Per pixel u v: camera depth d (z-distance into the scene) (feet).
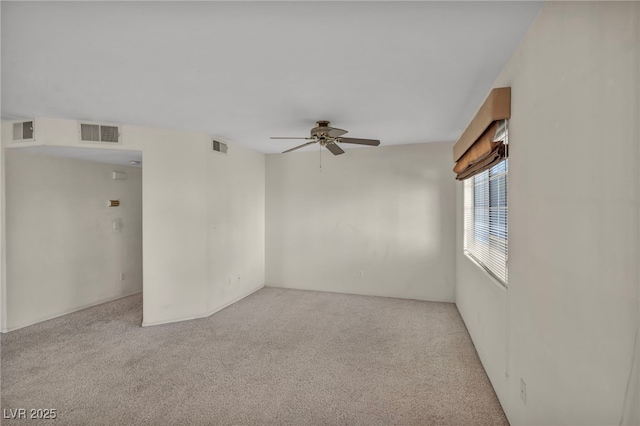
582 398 3.98
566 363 4.37
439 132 13.47
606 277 3.48
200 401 7.65
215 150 14.06
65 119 11.25
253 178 17.33
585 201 3.88
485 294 8.98
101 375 8.82
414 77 7.79
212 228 13.93
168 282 12.87
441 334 11.64
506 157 7.13
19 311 12.28
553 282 4.72
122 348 10.52
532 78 5.47
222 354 10.10
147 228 12.48
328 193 17.44
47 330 12.07
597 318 3.65
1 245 11.78
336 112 10.54
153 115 10.84
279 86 8.33
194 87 8.38
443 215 15.61
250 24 5.53
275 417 7.07
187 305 13.23
